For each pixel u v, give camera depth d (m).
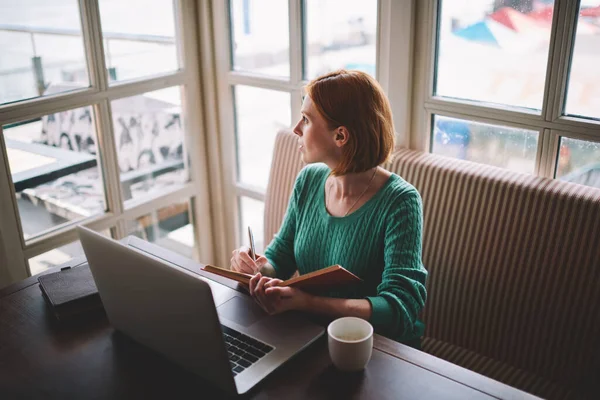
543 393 1.59
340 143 1.44
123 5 2.12
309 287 1.29
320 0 2.06
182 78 2.36
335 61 2.11
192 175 2.54
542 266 1.60
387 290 1.36
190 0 2.28
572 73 1.64
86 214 2.21
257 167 2.47
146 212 2.39
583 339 1.56
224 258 2.73
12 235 1.98
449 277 1.76
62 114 2.03
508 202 1.65
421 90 1.92
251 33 2.27
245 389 1.09
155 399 1.09
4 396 1.11
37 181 2.02
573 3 1.57
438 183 1.77
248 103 2.39
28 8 1.87
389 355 1.18
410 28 1.83
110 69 2.14
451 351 1.77
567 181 1.72
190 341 1.08
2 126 1.88
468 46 1.81
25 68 1.91
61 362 1.20
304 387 1.10
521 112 1.74
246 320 1.30
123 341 1.27
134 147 2.29
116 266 1.13
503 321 1.69
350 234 1.48
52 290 1.38
